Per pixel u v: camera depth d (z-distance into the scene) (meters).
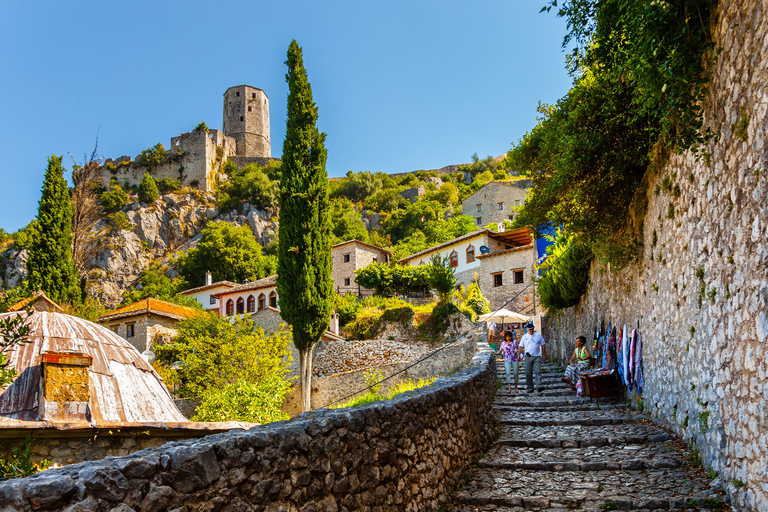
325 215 22.62
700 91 6.30
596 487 6.61
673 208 7.95
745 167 5.36
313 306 21.91
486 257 44.06
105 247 91.38
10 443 8.30
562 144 9.91
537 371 13.86
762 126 4.99
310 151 22.75
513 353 13.88
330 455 4.30
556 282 18.53
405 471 5.51
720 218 6.07
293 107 22.62
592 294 15.44
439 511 6.16
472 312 35.00
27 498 2.31
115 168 113.62
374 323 35.16
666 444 7.79
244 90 127.00
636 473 6.97
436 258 36.38
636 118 7.91
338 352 30.94
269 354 26.08
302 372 22.02
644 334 9.82
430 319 33.97
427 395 6.45
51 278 25.08
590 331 15.94
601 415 10.21
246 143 124.88
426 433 6.23
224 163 119.69
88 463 2.72
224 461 3.26
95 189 33.91
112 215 98.12
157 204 104.25
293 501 3.77
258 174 114.44
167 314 40.00
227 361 25.47
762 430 5.00
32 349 10.09
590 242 11.90
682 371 7.68
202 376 25.30
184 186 111.88
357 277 46.50
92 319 25.45
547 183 11.61
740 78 5.43
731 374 5.79
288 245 22.08
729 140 5.74
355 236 89.56
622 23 7.26
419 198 115.19
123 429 9.09
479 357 14.56
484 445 8.63
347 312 37.03
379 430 5.14
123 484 2.66
